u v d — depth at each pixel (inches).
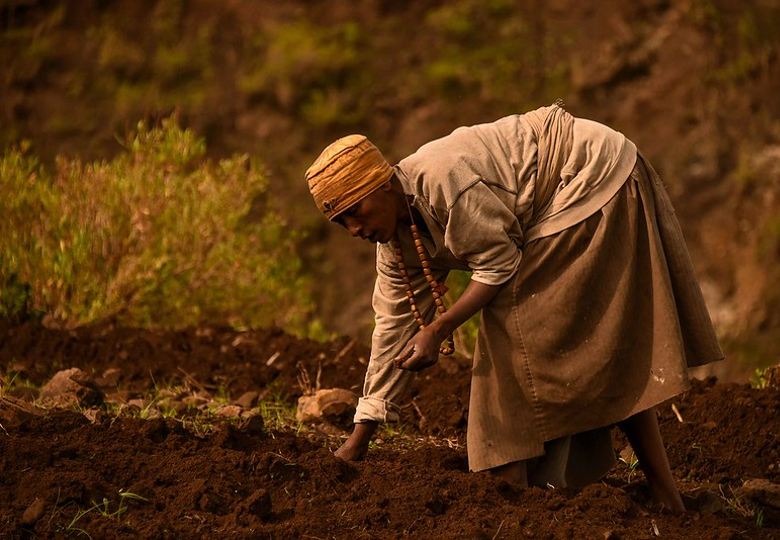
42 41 1544.0
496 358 313.4
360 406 335.0
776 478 363.9
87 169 679.7
